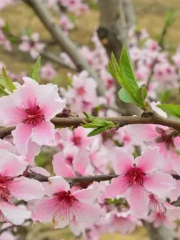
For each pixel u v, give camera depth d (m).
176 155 0.39
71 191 0.39
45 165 0.91
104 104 0.83
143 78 1.02
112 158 0.39
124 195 0.39
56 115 0.38
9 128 0.38
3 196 0.37
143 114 0.37
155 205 0.41
